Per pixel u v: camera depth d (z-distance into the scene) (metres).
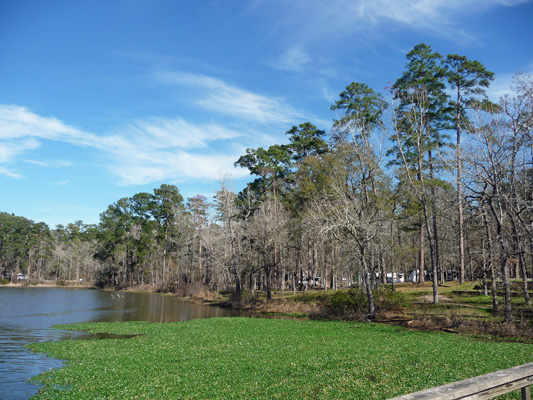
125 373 16.00
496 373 5.84
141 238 101.75
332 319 37.97
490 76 37.69
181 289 79.25
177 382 14.35
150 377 15.24
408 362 16.33
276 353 19.33
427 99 40.75
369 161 38.19
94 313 45.00
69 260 130.25
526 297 30.42
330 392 12.33
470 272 31.53
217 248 61.66
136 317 41.62
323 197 42.94
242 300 54.22
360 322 34.31
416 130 38.38
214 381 14.30
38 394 13.61
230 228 56.62
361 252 35.84
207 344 22.61
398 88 40.81
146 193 107.94
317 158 47.38
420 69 40.38
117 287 103.88
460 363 15.74
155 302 62.44
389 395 11.73
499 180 27.78
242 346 21.72
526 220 30.11
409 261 62.94
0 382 15.32
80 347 22.30
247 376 14.86
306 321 35.97
